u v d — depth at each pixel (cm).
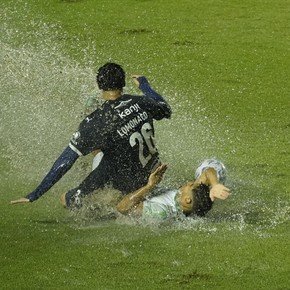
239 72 3509
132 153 2298
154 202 2272
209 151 2786
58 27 3959
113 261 2075
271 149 2819
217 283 1984
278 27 4019
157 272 2027
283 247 2153
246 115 3109
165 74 3478
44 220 2302
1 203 2405
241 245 2161
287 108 3177
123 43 3794
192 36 3884
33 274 2014
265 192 2492
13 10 4153
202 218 2297
